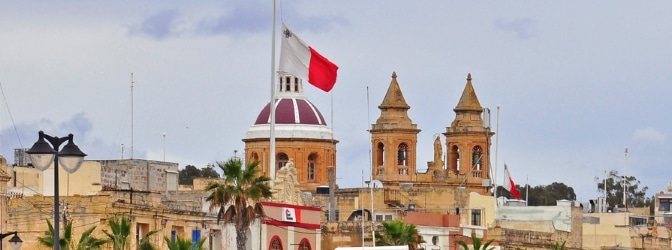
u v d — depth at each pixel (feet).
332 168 595.88
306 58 432.66
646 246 638.53
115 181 492.54
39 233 409.69
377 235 489.26
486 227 557.33
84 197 412.77
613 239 629.10
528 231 572.51
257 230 446.19
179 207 444.14
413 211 571.69
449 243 533.96
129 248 394.73
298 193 483.92
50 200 413.18
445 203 584.81
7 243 407.44
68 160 283.18
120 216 408.26
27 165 488.85
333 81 433.48
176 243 393.91
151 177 507.30
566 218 598.75
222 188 408.26
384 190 586.04
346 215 576.20
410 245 483.10
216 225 446.19
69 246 369.91
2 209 404.57
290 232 465.06
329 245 510.17
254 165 413.18
